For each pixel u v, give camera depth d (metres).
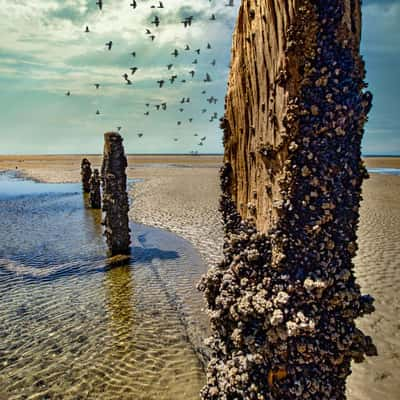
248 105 2.96
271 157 2.69
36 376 5.74
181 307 8.05
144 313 7.80
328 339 2.48
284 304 2.51
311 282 2.45
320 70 2.40
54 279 9.95
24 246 13.41
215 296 3.26
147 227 16.36
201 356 6.16
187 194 25.75
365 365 5.52
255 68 2.81
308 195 2.50
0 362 6.12
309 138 2.47
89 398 5.21
